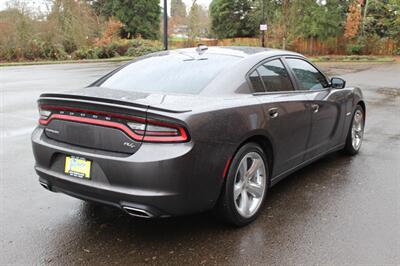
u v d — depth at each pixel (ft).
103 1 170.71
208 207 10.37
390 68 73.51
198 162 9.70
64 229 11.27
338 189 14.10
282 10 107.86
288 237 10.73
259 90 12.25
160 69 12.67
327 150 15.96
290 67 14.07
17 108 30.53
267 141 12.07
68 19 100.07
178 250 10.12
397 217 11.87
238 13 156.46
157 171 9.25
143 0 167.73
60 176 10.61
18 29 89.86
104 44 107.14
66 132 10.58
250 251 10.05
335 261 9.55
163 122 9.35
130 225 11.51
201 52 13.41
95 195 10.04
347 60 96.78
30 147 19.69
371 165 16.75
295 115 13.08
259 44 115.75
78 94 10.39
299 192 13.85
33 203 13.03
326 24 112.57
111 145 9.80
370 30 114.83
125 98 10.06
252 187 11.71
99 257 9.83
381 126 24.53
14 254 9.96
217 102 10.57
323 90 15.47
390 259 9.61
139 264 9.52
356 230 11.08
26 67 73.10
